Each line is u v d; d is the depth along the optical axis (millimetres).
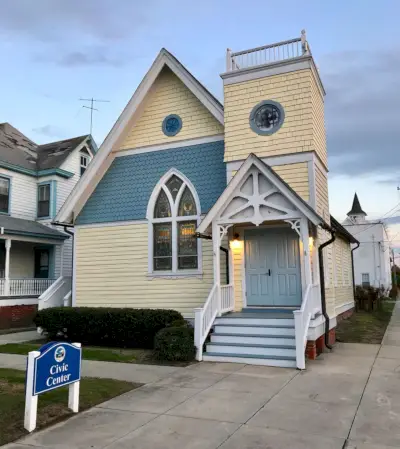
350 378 8383
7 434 5457
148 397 7152
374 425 5715
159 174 14289
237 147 12812
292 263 12328
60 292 16141
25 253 21891
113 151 15023
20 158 22859
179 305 13344
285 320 10773
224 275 12891
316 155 12273
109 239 14625
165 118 14492
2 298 18266
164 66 14375
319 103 13539
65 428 5715
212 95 13484
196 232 11648
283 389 7594
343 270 20672
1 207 21000
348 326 17344
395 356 10719
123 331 12328
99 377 8594
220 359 10156
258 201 11125
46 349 5930
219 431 5559
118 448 5055
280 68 12594
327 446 5027
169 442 5215
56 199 22484
